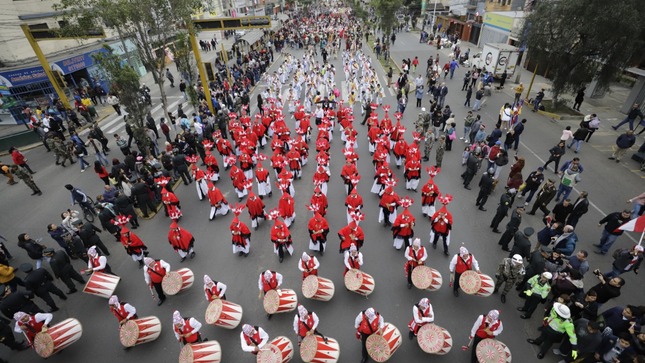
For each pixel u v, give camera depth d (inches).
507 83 1190.9
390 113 979.3
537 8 890.1
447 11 2363.4
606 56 794.8
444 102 1036.5
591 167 665.0
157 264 400.5
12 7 1049.5
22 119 1043.9
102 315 411.5
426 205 531.8
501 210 478.6
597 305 336.2
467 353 343.9
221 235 529.7
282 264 466.6
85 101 1042.7
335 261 465.1
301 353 306.7
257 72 1370.6
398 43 1967.3
